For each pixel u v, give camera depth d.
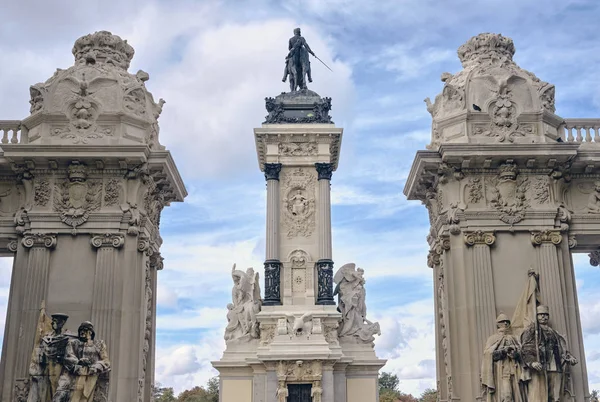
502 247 29.67
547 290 29.03
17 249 29.84
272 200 46.16
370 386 44.81
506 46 32.88
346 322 46.19
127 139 30.58
